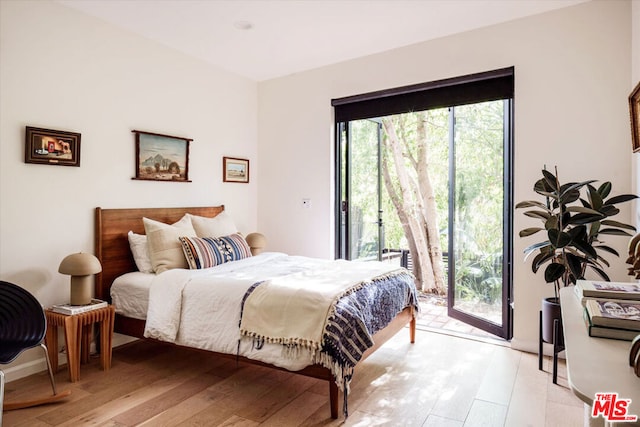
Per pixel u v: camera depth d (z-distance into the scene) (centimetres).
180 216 384
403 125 578
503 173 341
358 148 449
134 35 344
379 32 344
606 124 289
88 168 311
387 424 216
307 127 442
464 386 259
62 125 295
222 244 343
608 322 113
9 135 266
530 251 271
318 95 432
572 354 101
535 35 312
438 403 238
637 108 231
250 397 248
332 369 214
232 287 257
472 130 374
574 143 299
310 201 442
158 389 258
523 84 317
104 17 316
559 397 243
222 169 433
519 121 318
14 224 270
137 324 299
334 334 216
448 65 352
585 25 294
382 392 252
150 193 359
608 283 159
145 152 352
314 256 441
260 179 479
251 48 379
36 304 236
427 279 559
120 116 334
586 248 248
